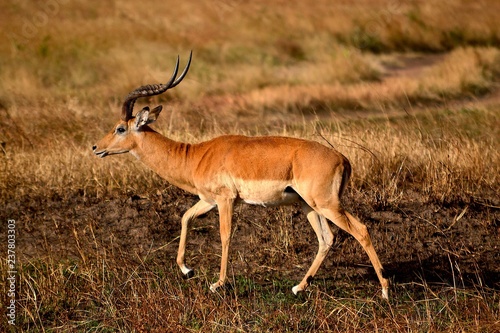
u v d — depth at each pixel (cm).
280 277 2236
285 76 5319
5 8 7088
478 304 1919
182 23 6919
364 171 2850
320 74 5241
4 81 4906
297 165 2056
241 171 2102
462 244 2395
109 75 5200
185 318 1969
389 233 2486
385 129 3469
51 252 2395
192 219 2231
